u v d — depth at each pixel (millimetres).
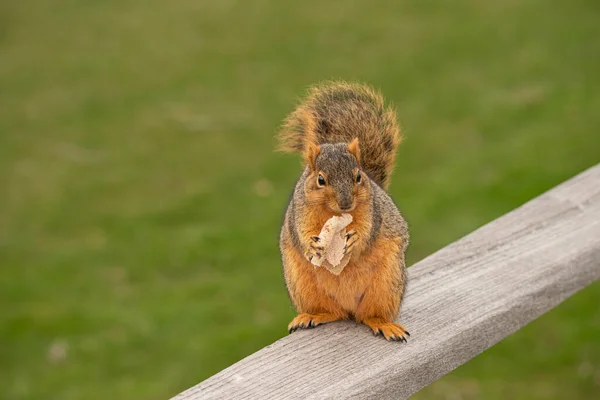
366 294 5488
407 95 18750
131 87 20516
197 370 11094
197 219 15055
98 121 19062
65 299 13000
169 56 21984
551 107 17531
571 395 10391
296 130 6664
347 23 22766
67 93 20469
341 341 4781
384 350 4664
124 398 10586
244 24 23391
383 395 4484
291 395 4207
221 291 12852
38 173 17047
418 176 15555
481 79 19156
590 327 11602
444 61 20172
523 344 11453
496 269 5414
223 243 14156
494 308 5016
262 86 19922
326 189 5473
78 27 24141
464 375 10969
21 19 24844
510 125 17094
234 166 16750
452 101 18312
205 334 11836
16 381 11055
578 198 6215
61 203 15883
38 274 13688
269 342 11547
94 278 13508
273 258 13641
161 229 14820
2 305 12875
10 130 18875
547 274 5352
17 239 14836
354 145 5805
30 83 21078
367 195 5535
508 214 6078
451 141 16719
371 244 5484
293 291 5816
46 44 23172
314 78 19953
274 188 15836
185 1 25516
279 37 22406
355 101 6766
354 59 20703
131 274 13555
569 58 19641
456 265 5500
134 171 16875
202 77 20703
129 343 11766
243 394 4215
